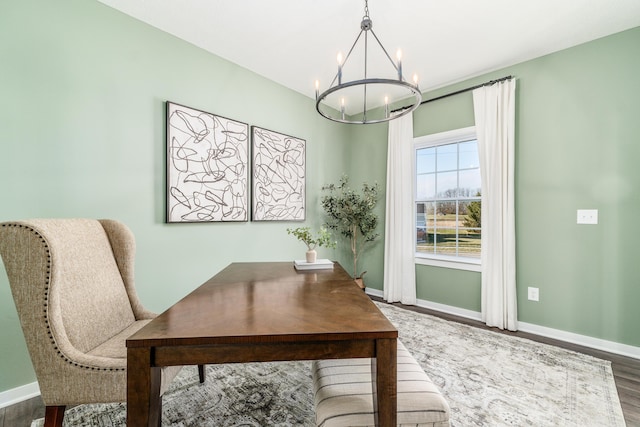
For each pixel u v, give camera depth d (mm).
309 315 998
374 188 3797
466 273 3059
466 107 3057
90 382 1010
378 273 3871
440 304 3258
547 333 2533
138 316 1542
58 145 1759
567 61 2445
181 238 2369
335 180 3928
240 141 2770
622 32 2201
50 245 1009
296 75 3004
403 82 1393
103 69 1940
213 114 2545
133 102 2086
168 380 1153
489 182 2785
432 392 991
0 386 1578
